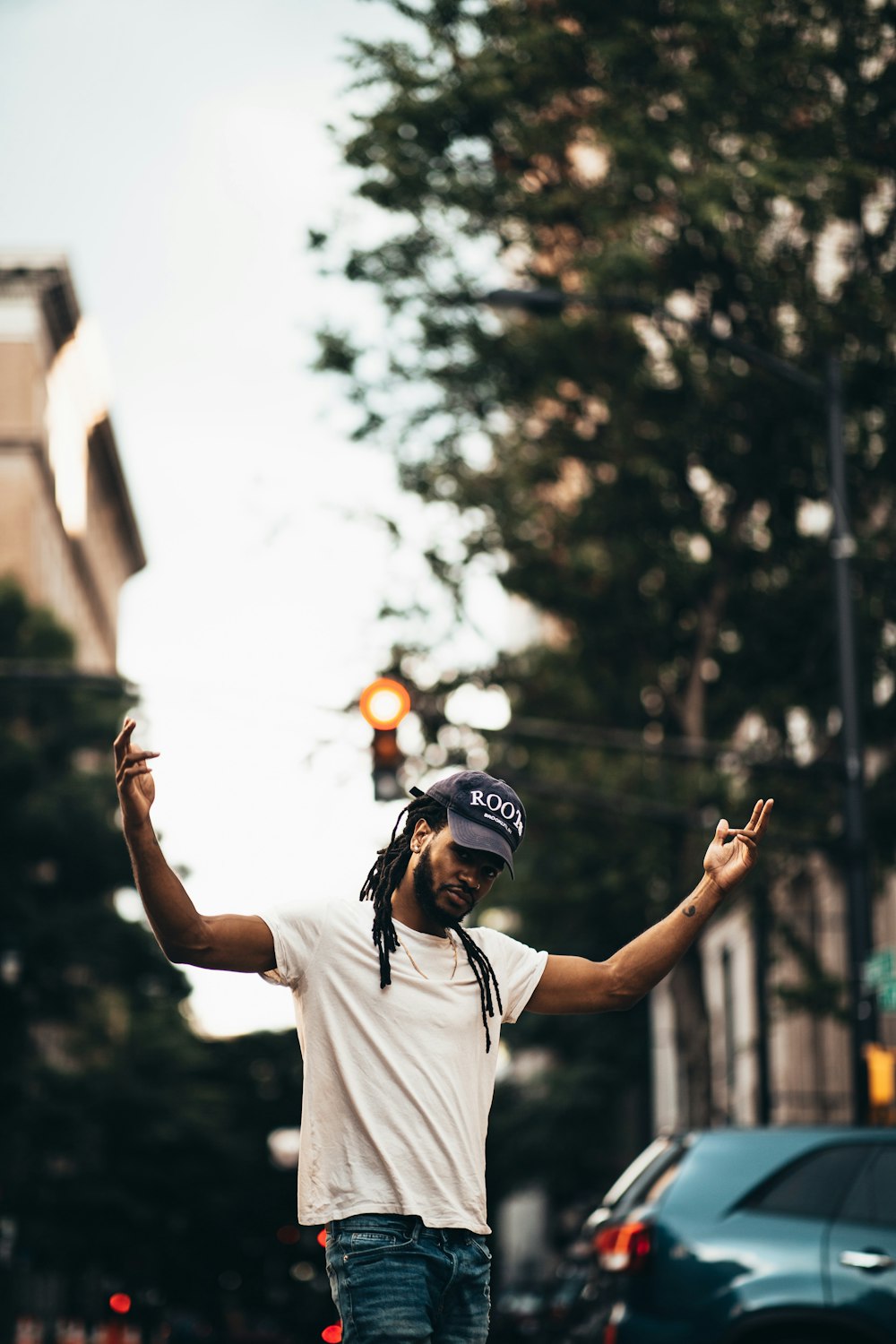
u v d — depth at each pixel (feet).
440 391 73.87
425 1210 13.46
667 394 72.95
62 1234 135.03
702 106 66.90
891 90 67.97
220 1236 191.42
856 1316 27.89
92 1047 139.85
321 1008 13.79
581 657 77.66
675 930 14.69
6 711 127.34
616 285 68.28
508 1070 165.07
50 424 225.15
